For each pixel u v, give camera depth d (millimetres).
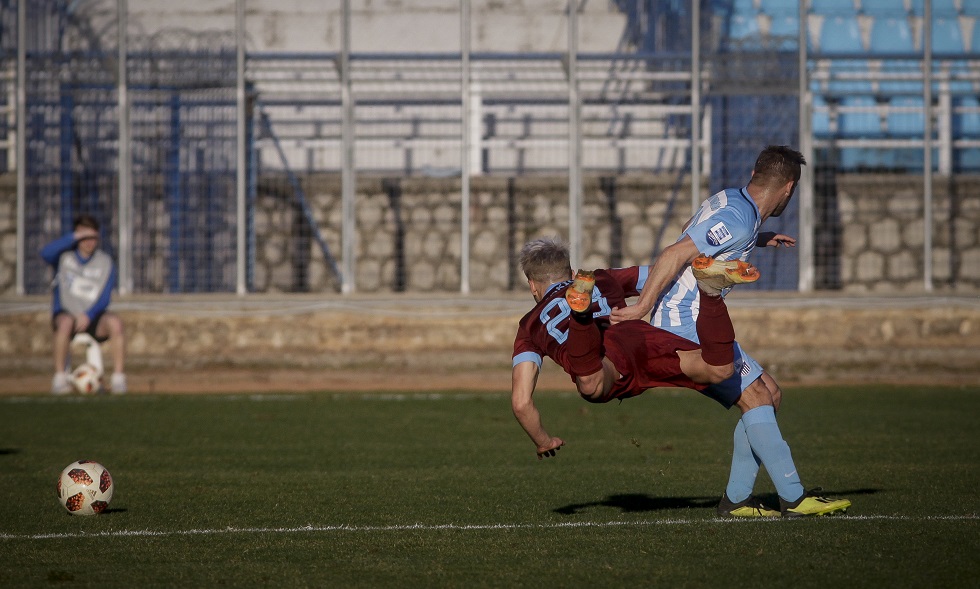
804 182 61406
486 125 63062
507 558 18375
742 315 61281
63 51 62312
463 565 17891
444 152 64062
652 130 62188
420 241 63094
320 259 63031
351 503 24188
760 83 61594
